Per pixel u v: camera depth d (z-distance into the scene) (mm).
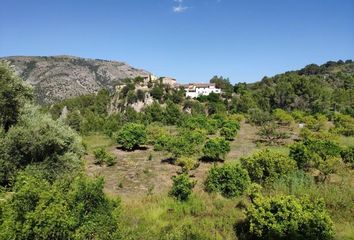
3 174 13586
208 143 25750
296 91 78812
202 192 16781
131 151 30422
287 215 11219
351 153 22891
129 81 124312
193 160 22922
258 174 18047
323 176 19547
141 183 19547
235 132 38969
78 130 46938
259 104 76125
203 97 95500
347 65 164625
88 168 23453
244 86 117000
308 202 12086
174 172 22266
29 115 16422
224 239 11656
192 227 12234
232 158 26875
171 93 109312
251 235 11820
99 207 8688
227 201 15430
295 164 19156
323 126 45125
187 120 45906
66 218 7598
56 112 86750
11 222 7188
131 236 9992
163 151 30094
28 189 7609
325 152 22875
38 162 14852
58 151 15906
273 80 126000
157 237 11094
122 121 55906
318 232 10898
